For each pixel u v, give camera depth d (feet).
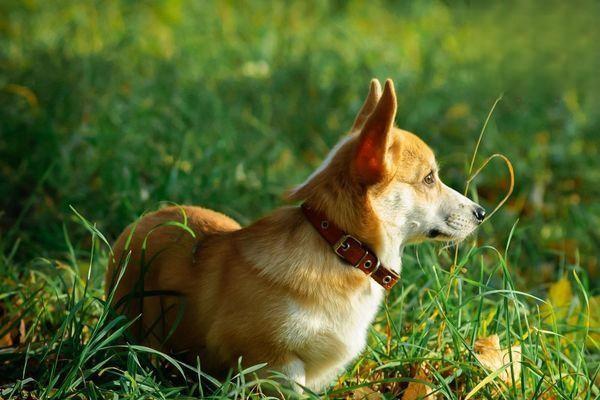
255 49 50.31
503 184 35.35
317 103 42.09
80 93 37.40
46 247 27.48
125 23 53.01
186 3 58.13
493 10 52.08
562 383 19.63
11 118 34.27
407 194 19.43
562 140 39.17
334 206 18.61
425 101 42.86
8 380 19.47
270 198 32.53
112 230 28.48
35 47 44.09
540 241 30.94
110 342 20.20
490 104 43.01
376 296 19.38
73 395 17.67
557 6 49.47
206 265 19.47
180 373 20.03
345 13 63.57
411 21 63.26
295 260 18.34
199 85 41.65
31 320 22.25
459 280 21.71
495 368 20.07
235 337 18.47
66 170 31.12
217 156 33.30
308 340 18.31
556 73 45.52
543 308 24.93
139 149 33.32
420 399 18.34
